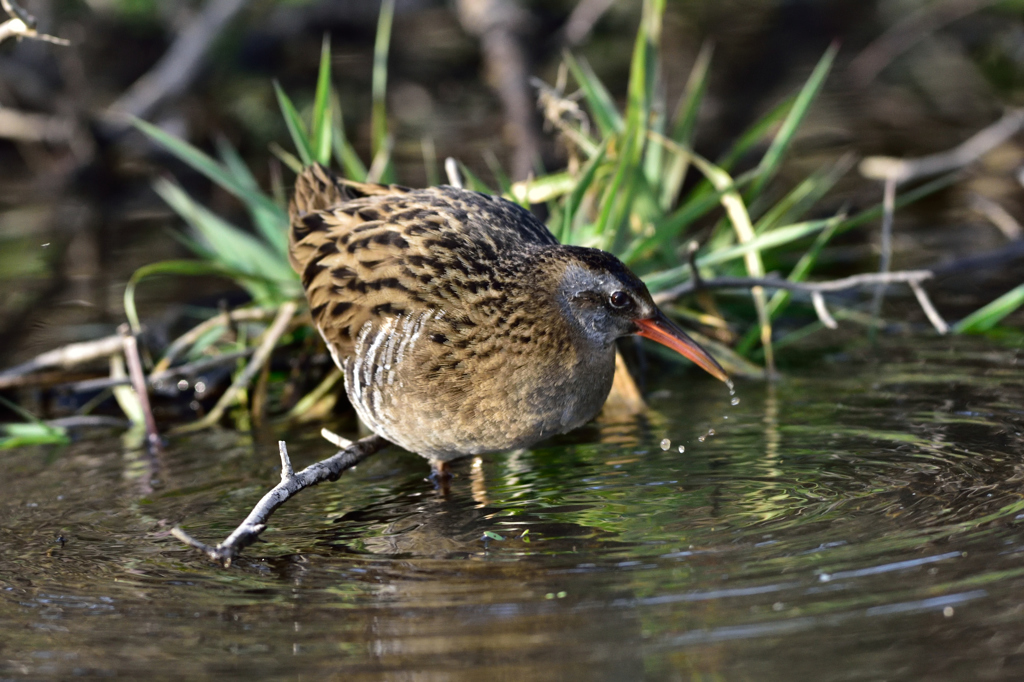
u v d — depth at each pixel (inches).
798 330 503.2
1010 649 234.8
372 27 877.2
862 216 482.9
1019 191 674.2
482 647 246.8
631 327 344.2
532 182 458.0
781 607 256.5
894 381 431.5
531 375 341.1
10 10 343.6
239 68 825.5
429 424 349.1
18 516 345.4
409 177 688.4
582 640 247.4
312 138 492.7
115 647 256.4
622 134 469.7
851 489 327.3
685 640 244.8
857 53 903.1
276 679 239.3
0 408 480.7
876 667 231.0
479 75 888.3
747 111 811.4
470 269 346.9
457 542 306.7
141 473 385.1
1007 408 391.2
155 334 510.0
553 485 348.2
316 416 447.8
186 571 296.8
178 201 536.7
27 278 597.9
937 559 275.7
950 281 558.3
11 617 272.5
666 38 920.9
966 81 878.4
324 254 372.8
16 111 777.6
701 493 332.5
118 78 818.2
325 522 327.9
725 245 514.9
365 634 255.9
